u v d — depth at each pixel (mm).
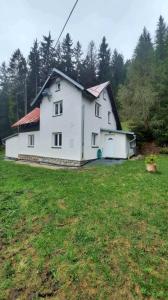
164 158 17719
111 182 8492
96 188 7637
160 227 4633
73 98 14438
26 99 40219
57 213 5633
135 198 6473
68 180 9109
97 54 47812
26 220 5426
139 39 38062
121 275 3285
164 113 24703
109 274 3316
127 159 17156
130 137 19188
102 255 3766
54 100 15977
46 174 10719
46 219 5371
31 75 42250
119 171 10961
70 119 14648
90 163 14867
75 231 4629
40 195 7098
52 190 7574
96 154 16922
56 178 9594
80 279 3283
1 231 4969
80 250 3957
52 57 41344
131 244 4035
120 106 29984
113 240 4199
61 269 3523
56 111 16047
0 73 45156
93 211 5590
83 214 5453
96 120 16797
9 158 21781
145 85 27906
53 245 4184
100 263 3562
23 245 4340
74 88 14336
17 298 3074
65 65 41688
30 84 41938
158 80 27875
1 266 3754
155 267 3422
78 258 3740
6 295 3141
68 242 4246
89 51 48156
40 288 3211
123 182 8430
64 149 15070
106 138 18172
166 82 26672
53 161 15961
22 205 6379
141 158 17984
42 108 17188
